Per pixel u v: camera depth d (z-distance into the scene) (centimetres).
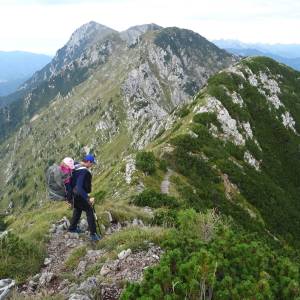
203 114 8862
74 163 1424
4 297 1038
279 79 12344
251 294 806
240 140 8719
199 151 7494
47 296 990
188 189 5672
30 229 1877
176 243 1098
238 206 6234
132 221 2031
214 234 1268
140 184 5250
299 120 11112
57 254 1445
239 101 10031
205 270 825
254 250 1045
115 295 963
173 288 795
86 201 1431
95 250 1369
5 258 1284
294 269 978
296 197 8462
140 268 1098
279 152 9594
